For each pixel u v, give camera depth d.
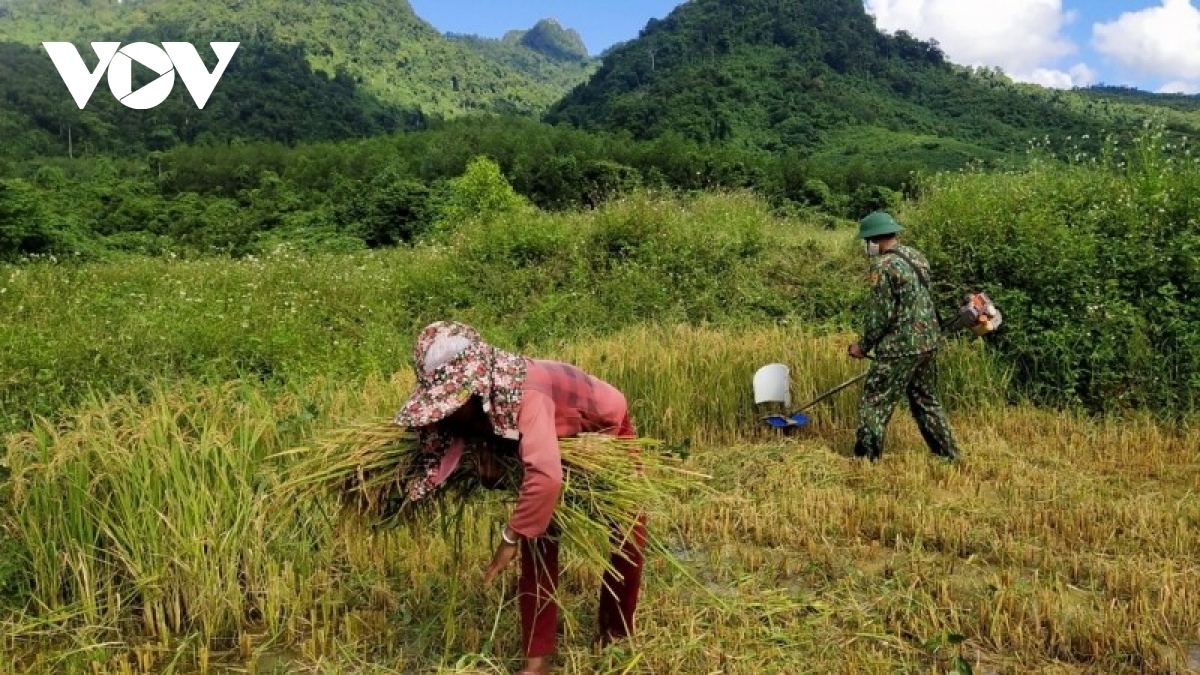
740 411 7.02
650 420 6.66
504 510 4.36
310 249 19.16
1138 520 4.95
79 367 6.52
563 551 4.23
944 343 6.13
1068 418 6.97
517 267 11.23
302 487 3.56
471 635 3.70
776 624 3.90
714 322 9.70
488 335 9.01
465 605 3.96
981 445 6.36
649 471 3.59
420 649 3.68
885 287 5.98
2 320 8.03
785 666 3.53
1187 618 3.86
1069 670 3.53
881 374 6.07
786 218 15.93
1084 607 4.01
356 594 4.07
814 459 6.11
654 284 10.16
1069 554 4.59
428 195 22.28
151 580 3.76
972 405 7.34
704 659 3.58
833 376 7.30
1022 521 4.96
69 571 3.92
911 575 4.30
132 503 3.95
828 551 4.63
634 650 3.59
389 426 3.42
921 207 10.45
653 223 11.53
